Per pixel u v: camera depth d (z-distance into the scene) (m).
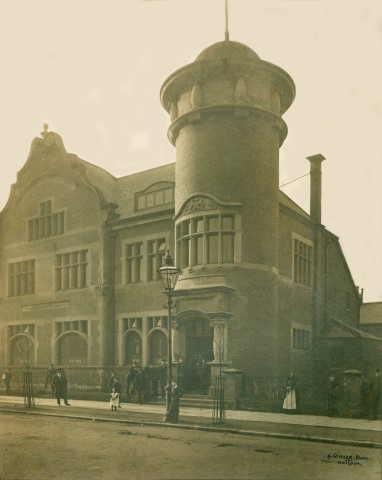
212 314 19.70
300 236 25.11
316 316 25.34
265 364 20.14
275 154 21.47
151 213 24.81
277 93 21.25
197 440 12.48
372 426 14.09
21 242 29.03
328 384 17.52
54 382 20.27
